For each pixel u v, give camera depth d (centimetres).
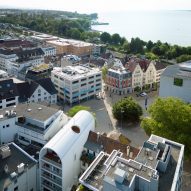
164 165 6894
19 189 8044
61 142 8400
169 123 10638
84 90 16812
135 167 6494
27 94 14938
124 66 19925
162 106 10912
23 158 8450
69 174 8569
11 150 8519
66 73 16875
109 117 14900
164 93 16238
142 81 19225
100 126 13838
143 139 12688
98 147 8962
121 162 6656
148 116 15075
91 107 16162
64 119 10594
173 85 15750
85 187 6700
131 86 18738
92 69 18062
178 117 10425
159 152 7356
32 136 9544
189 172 10306
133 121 14175
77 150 8812
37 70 17950
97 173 7044
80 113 10069
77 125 9225
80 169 9156
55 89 16188
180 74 15525
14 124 9738
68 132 8856
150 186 6141
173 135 10294
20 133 9800
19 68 19338
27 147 9481
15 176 7800
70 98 16188
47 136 9469
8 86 14362
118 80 18062
